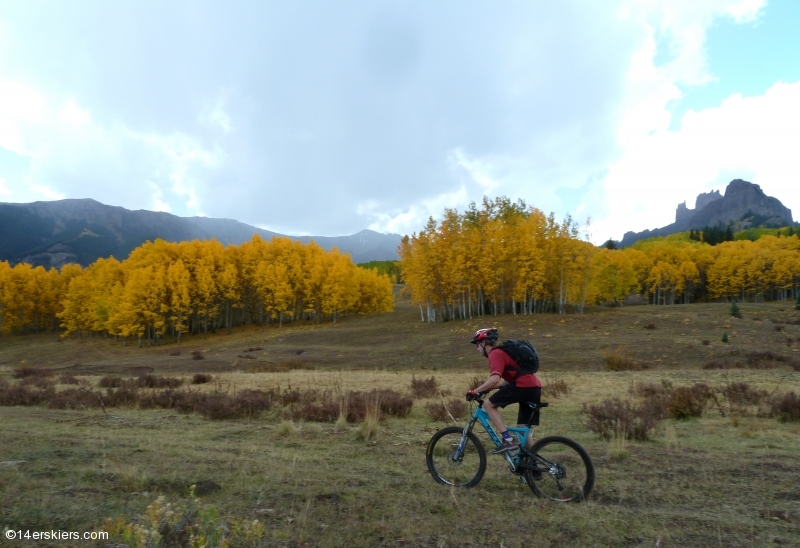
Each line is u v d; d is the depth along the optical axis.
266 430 9.70
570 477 5.12
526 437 5.31
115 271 83.56
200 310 74.69
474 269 60.50
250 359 47.66
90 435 8.73
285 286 74.75
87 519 4.27
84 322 84.88
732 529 4.29
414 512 4.65
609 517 4.53
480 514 4.60
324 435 9.12
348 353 48.94
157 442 8.07
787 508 4.88
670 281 93.81
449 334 52.94
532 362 5.35
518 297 59.09
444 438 6.31
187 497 4.98
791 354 34.56
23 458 6.63
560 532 4.18
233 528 3.99
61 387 20.83
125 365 47.44
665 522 4.43
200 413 11.84
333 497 5.05
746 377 19.14
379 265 157.62
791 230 151.25
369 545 3.90
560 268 60.62
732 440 8.44
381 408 11.72
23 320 92.94
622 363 28.89
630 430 8.68
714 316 57.28
